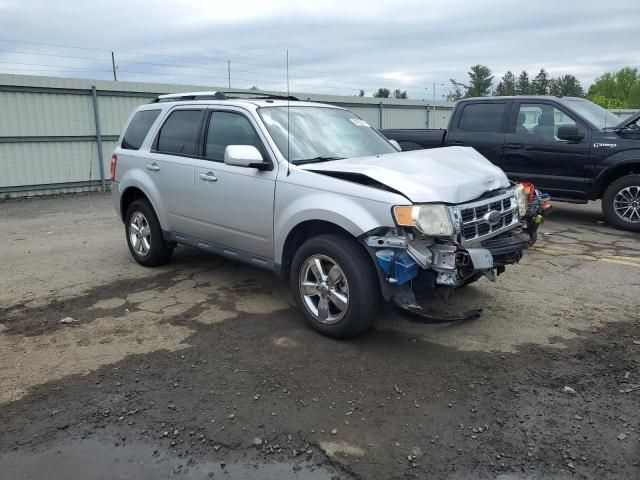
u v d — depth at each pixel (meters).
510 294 5.33
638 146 7.96
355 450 2.95
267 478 2.74
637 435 3.06
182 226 5.70
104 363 3.94
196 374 3.77
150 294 5.41
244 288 5.56
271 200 4.61
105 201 12.95
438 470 2.79
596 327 4.53
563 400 3.42
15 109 13.49
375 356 4.02
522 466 2.81
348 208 4.01
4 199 13.38
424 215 3.75
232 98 5.70
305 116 5.27
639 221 8.10
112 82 15.09
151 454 2.93
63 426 3.18
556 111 8.73
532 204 4.81
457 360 3.96
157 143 6.01
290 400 3.43
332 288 4.21
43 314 4.90
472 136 9.48
